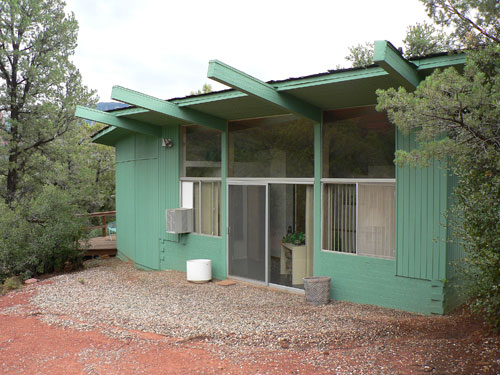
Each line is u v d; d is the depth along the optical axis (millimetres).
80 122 18531
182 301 7621
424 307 6418
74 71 17078
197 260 9328
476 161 4309
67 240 12398
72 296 8211
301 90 6539
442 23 5000
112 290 8703
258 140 8750
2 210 12039
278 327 5676
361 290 7129
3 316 6930
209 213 9898
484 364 3822
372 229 7020
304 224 8008
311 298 7141
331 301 7363
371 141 7023
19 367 4582
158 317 6484
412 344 4648
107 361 4625
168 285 9047
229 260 9375
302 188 8016
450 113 4074
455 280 6426
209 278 9312
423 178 6363
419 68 5508
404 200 6562
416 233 6461
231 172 9312
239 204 9094
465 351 4211
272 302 7406
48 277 11852
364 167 7098
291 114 8156
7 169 15773
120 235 14492
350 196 7309
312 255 7902
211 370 4238
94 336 5516
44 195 12805
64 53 16719
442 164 6121
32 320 6512
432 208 6293
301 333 5297
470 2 4617
